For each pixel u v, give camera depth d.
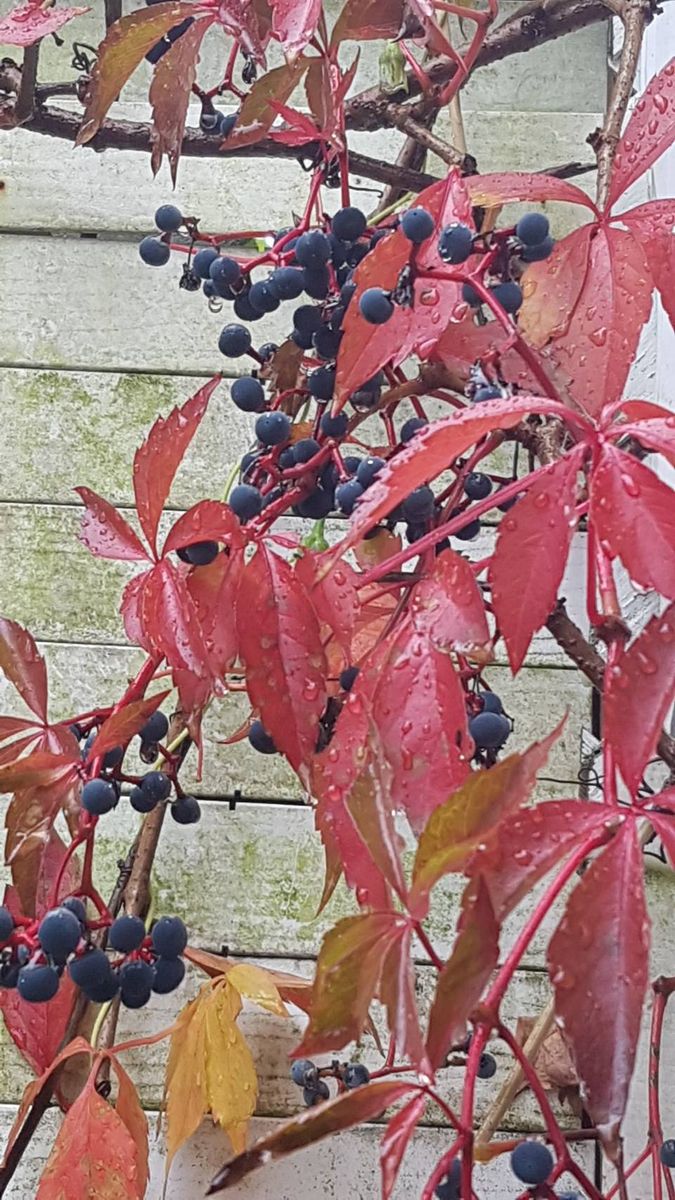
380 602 0.36
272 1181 0.43
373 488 0.23
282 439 0.33
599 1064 0.20
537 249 0.28
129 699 0.32
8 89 0.43
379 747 0.23
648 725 0.23
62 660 0.48
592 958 0.21
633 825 0.22
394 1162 0.21
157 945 0.31
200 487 0.50
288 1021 0.44
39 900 0.33
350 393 0.29
